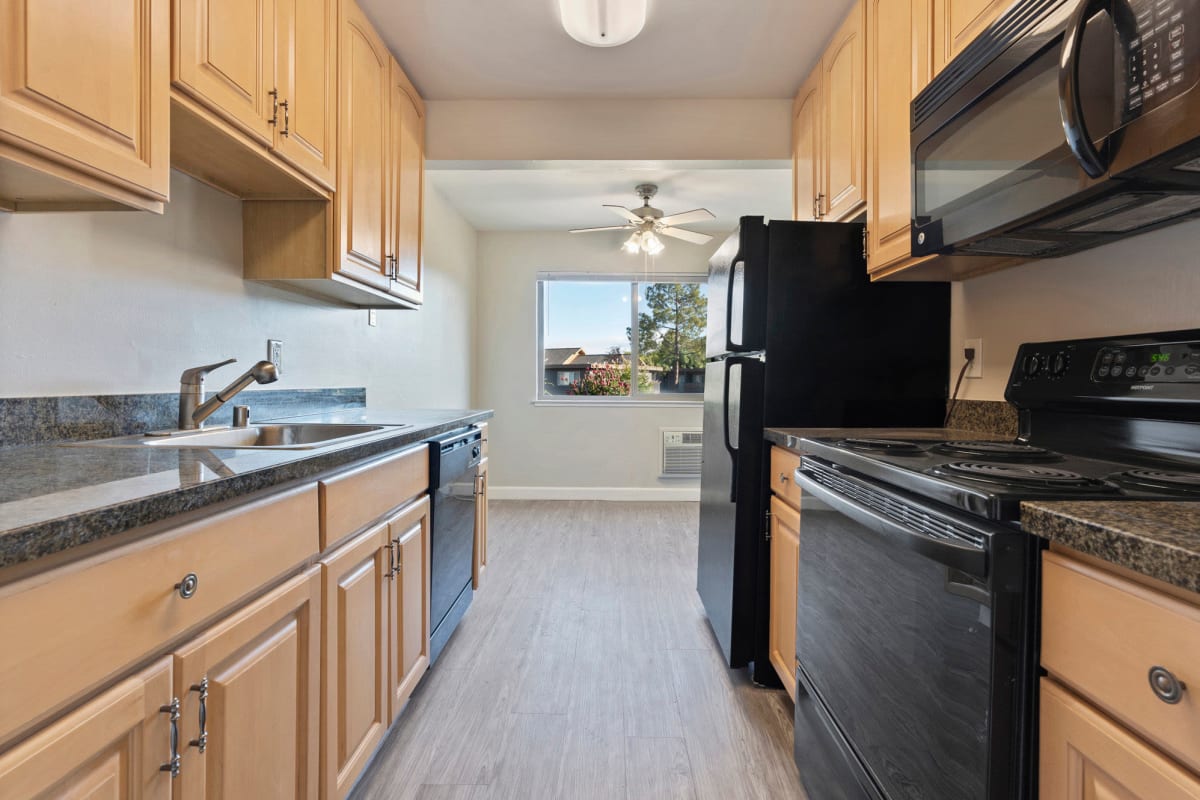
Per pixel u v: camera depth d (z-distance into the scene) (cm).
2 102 77
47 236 119
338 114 180
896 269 165
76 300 125
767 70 236
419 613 174
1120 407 113
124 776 68
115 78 94
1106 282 129
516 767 150
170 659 75
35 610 56
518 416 495
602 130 261
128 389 139
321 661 114
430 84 248
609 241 491
